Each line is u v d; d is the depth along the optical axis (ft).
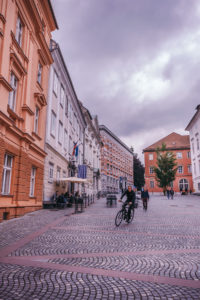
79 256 17.20
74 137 98.99
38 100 52.39
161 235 25.21
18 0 41.96
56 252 18.24
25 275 13.25
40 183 54.39
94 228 29.48
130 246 20.33
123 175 238.27
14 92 42.93
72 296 10.83
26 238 23.21
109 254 17.81
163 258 16.87
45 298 10.59
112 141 215.72
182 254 17.94
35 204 50.70
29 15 47.24
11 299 10.41
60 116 74.64
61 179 65.98
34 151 50.42
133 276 13.33
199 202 85.35
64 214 45.03
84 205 68.18
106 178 193.16
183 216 43.32
